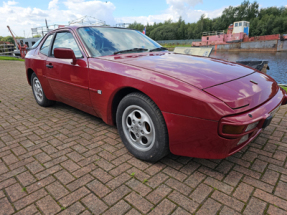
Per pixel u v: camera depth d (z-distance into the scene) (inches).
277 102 78.8
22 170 81.9
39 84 157.2
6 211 61.8
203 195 67.0
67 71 115.8
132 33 132.4
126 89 90.1
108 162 86.6
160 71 78.8
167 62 90.7
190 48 220.4
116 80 87.6
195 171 79.6
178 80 72.4
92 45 110.1
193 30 3806.6
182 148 74.0
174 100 69.7
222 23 3715.6
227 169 80.4
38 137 110.5
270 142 100.4
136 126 85.9
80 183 73.9
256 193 67.4
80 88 109.3
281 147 95.5
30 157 91.2
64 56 103.7
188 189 69.9
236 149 71.6
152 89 74.4
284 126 117.8
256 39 1638.8
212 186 71.1
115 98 94.8
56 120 134.9
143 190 69.8
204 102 64.6
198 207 62.2
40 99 163.6
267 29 2930.6
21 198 67.0
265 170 79.0
